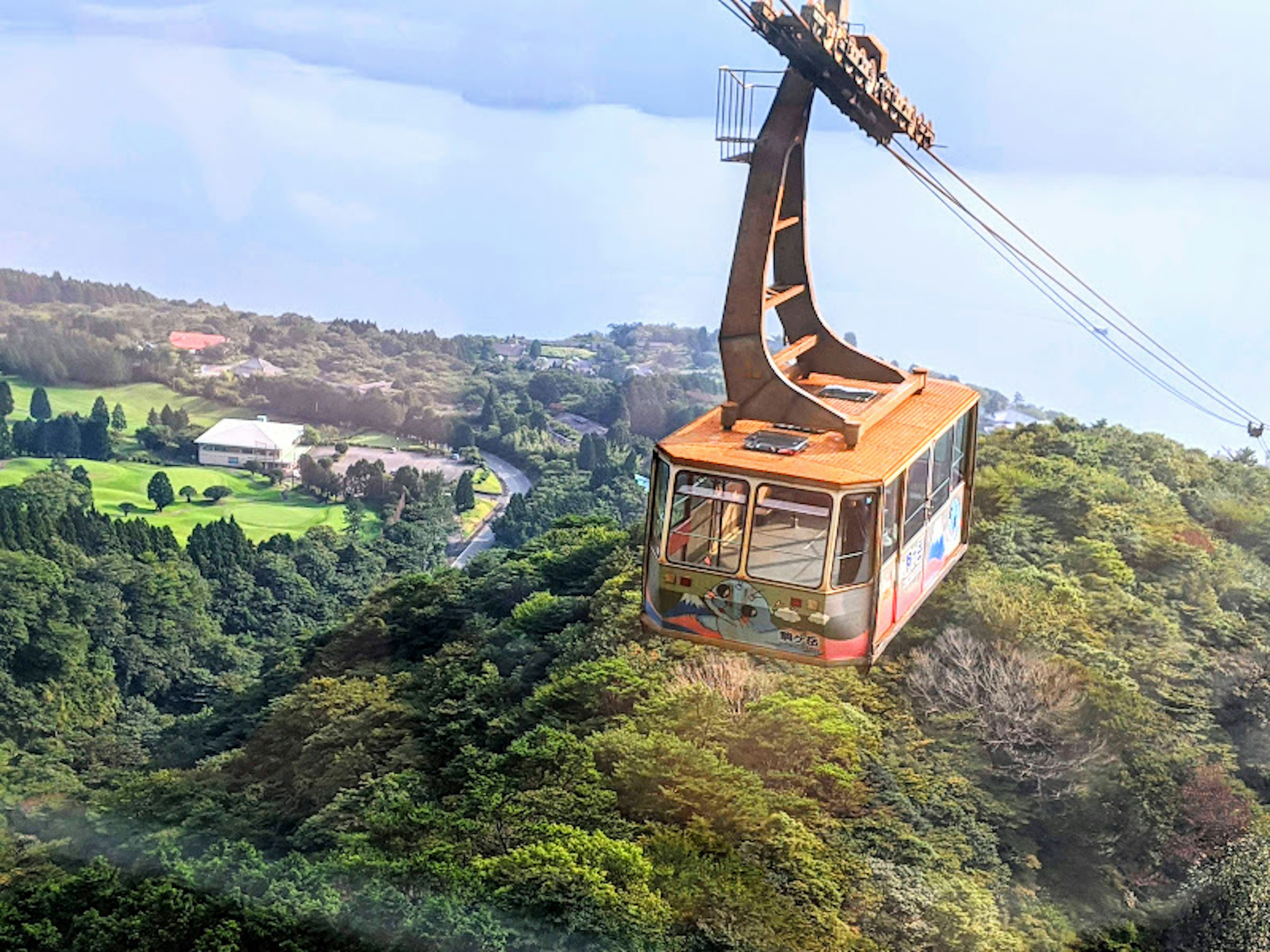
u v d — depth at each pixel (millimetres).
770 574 23312
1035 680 53406
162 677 136125
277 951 48719
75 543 151000
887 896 43125
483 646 79750
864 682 55656
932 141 31391
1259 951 44688
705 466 23438
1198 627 66375
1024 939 43750
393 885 48562
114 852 66875
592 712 58406
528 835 47562
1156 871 48469
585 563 95812
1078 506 77438
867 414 25984
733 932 40906
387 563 194500
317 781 68938
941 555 29031
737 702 54906
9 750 107938
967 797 49531
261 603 161375
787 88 25016
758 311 25031
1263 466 107312
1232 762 53969
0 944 55250
